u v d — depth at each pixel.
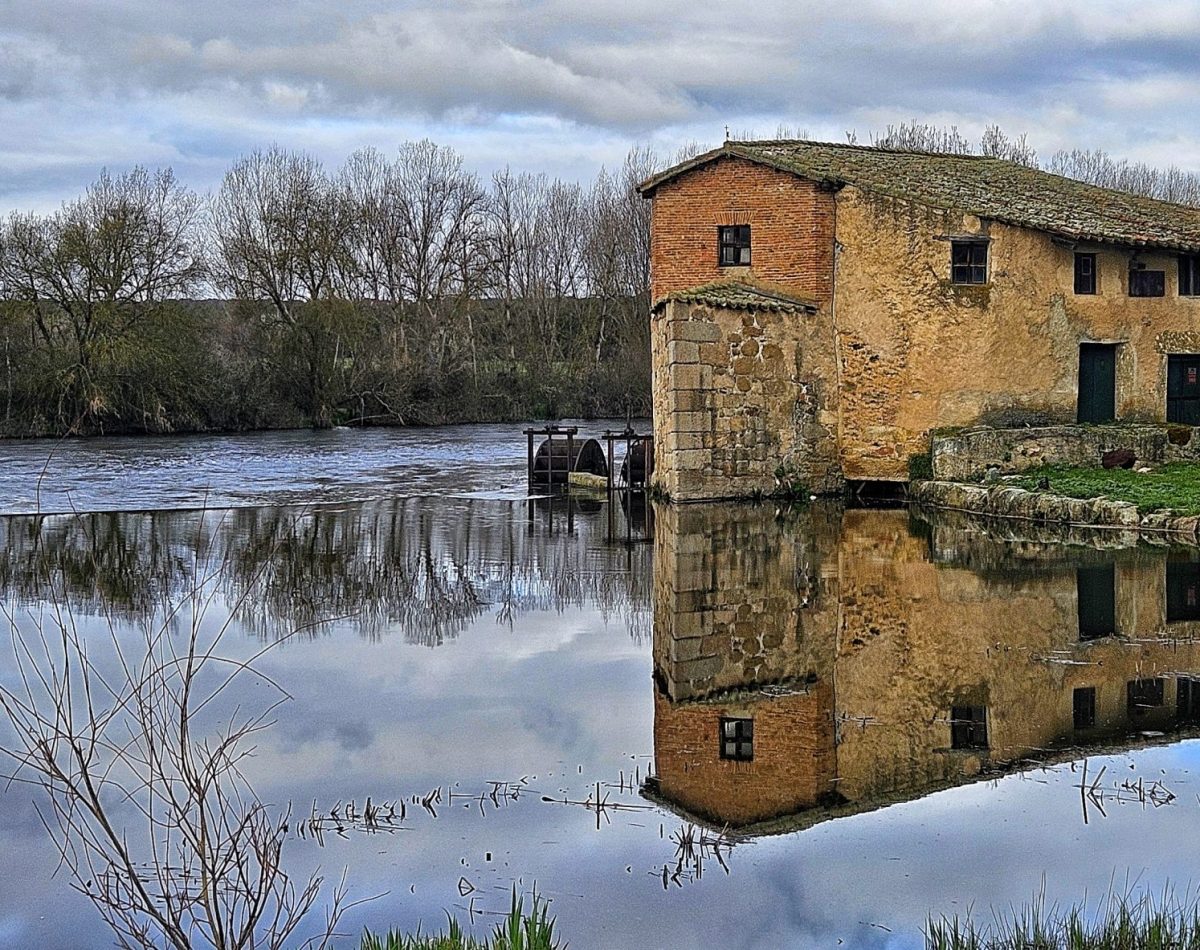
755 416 21.50
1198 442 21.72
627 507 21.95
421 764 7.87
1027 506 18.58
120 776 7.74
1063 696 9.14
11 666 10.12
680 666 10.15
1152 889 5.95
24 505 22.30
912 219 21.45
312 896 5.82
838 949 5.46
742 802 7.18
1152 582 13.17
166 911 5.95
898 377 21.81
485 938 5.48
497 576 14.45
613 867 6.34
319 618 12.09
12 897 6.09
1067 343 22.16
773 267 22.22
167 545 17.09
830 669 9.98
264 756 8.02
